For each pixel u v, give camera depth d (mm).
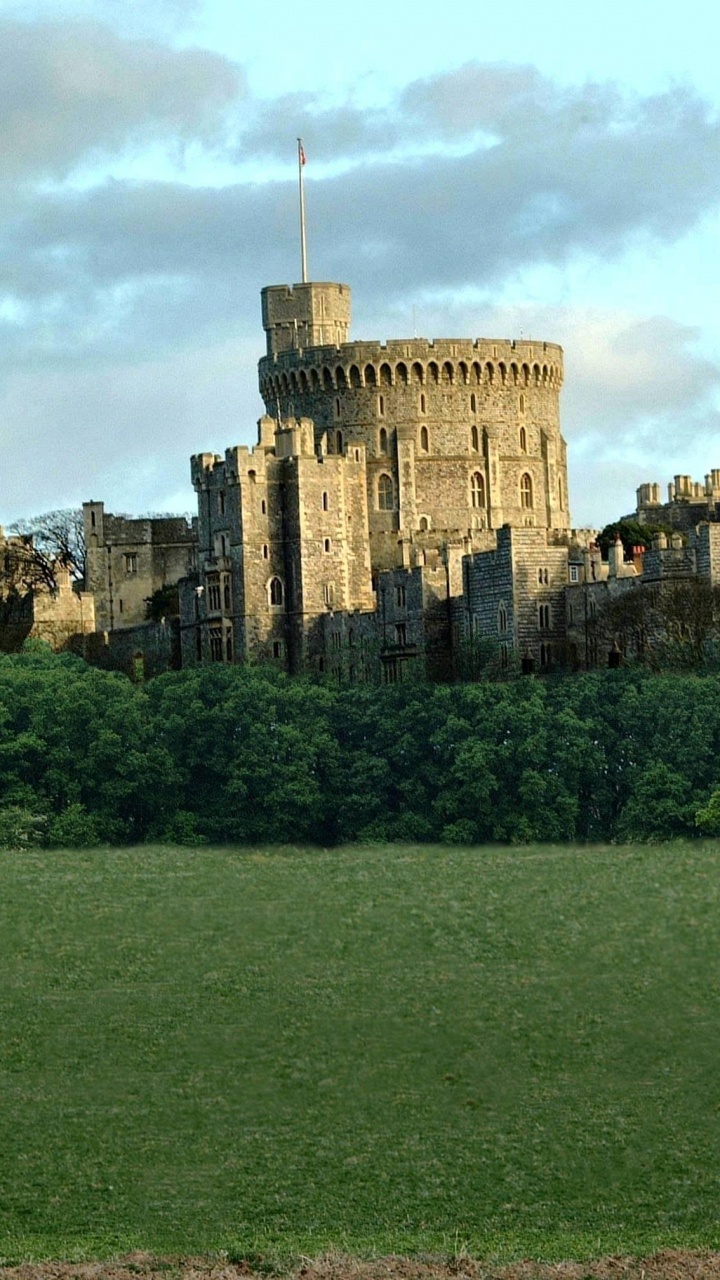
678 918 139375
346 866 167375
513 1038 119938
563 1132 109625
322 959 134250
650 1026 121625
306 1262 94500
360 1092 115188
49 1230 100562
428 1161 106938
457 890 152000
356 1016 124625
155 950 137750
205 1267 94188
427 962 133375
